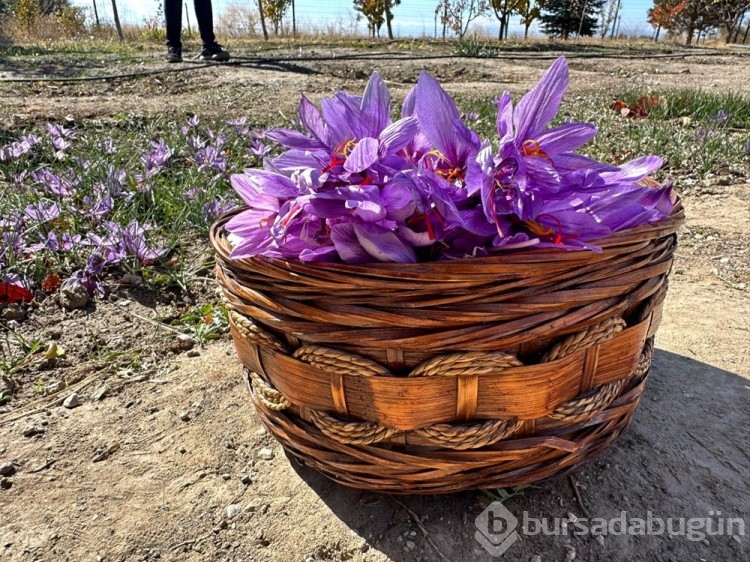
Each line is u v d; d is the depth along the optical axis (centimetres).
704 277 235
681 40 2425
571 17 2262
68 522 130
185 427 156
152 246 244
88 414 162
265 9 1873
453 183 108
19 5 1783
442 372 102
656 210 114
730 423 153
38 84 596
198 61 794
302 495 135
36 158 341
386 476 116
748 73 873
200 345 192
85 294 215
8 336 196
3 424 159
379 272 96
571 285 101
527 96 109
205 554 122
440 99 107
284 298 106
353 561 120
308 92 586
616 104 533
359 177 104
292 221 106
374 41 1451
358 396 108
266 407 126
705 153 379
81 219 261
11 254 223
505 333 100
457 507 130
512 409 108
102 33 1620
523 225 105
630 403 123
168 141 364
